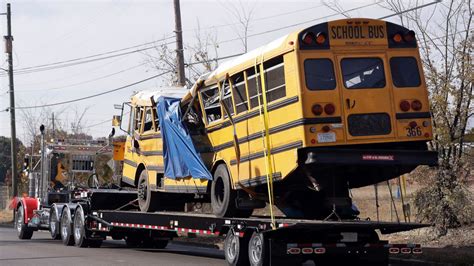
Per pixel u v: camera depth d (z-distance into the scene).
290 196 19.55
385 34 17.42
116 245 30.98
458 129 25.31
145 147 25.16
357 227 17.30
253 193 19.22
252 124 18.69
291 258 17.67
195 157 21.48
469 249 22.39
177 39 36.00
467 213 25.42
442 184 25.42
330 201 17.81
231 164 19.83
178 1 35.88
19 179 68.88
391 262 21.47
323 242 17.80
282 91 17.31
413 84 17.36
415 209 26.16
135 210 28.20
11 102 59.31
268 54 17.88
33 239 34.06
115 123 27.41
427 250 22.31
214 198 20.75
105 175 32.25
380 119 16.95
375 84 17.08
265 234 17.69
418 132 17.16
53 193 32.75
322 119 16.55
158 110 23.69
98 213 27.67
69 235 29.17
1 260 22.31
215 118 20.89
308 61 16.73
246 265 18.72
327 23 17.02
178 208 25.30
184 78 36.03
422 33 25.73
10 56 59.72
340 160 16.42
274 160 17.61
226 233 19.81
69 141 33.53
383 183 22.33
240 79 19.45
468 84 25.12
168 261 22.42
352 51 17.06
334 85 16.77
